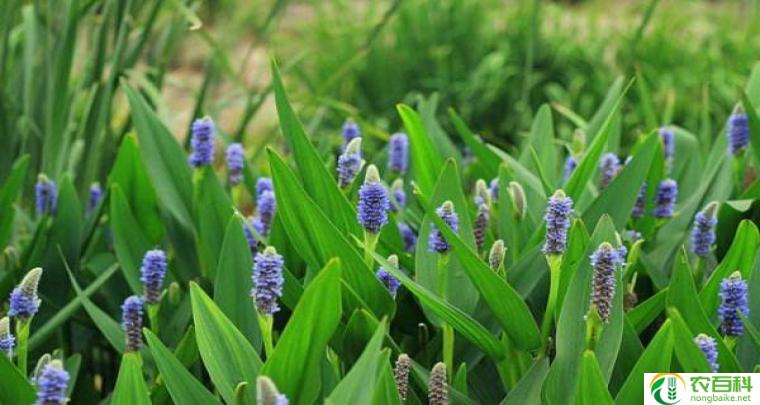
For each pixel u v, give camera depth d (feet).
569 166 11.35
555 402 9.04
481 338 9.41
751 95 11.60
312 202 9.36
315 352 8.66
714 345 9.04
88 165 12.45
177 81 15.43
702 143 12.65
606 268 8.90
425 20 25.53
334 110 23.90
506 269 10.30
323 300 8.52
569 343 9.09
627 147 20.43
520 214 10.21
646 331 10.20
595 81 24.67
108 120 12.97
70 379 10.00
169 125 12.76
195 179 10.71
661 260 10.76
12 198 11.04
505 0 28.43
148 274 9.92
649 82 24.34
